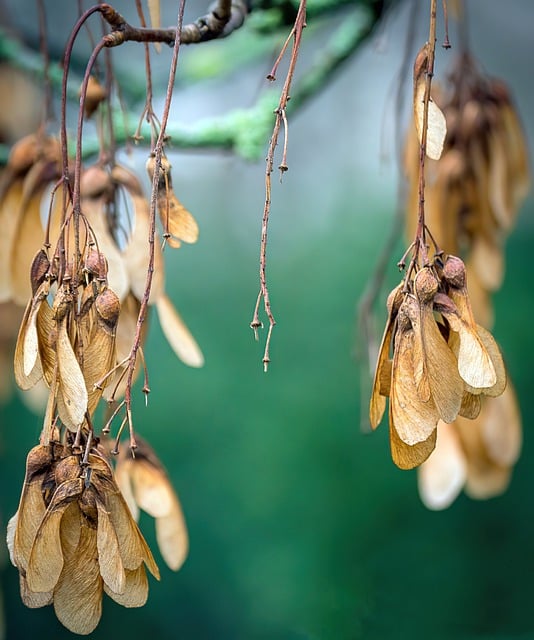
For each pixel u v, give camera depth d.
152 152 0.44
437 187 0.59
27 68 0.75
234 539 1.63
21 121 0.88
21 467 1.63
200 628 1.60
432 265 0.38
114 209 0.48
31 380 0.39
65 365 0.38
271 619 1.57
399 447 0.37
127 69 0.96
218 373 1.78
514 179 0.60
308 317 1.81
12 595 1.58
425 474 0.57
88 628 0.37
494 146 0.59
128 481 0.46
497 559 1.54
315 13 0.68
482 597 1.52
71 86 0.73
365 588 1.55
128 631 1.60
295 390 1.73
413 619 1.52
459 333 0.38
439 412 0.37
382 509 1.60
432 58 0.38
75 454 0.38
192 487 1.67
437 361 0.37
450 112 0.60
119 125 0.64
